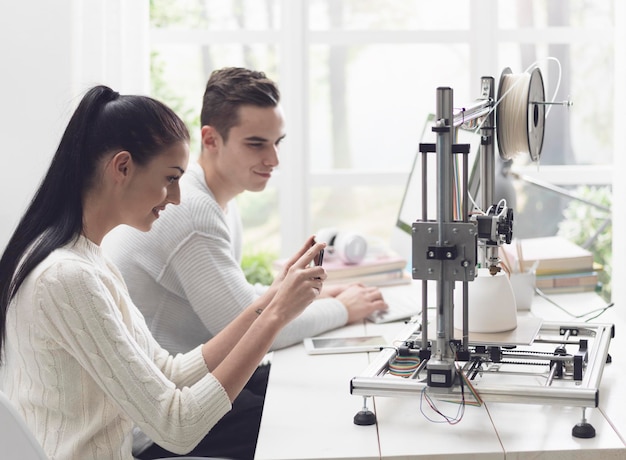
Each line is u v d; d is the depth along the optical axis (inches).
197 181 76.5
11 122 97.0
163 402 51.9
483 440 50.7
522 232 136.3
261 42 133.5
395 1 134.3
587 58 135.3
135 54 112.9
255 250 135.6
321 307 77.0
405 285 95.0
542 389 51.6
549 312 81.0
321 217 136.5
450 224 52.6
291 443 51.3
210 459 62.3
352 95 135.7
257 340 56.0
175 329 75.3
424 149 53.5
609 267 137.0
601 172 136.2
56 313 49.6
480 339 61.4
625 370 63.3
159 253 72.5
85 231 53.4
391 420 54.6
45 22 97.0
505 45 134.7
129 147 52.6
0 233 97.1
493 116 63.4
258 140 76.8
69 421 51.9
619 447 49.1
